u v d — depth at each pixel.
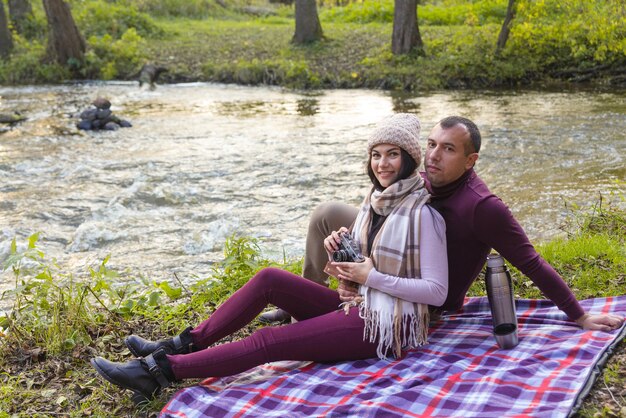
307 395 3.44
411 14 20.89
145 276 6.50
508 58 20.03
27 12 26.11
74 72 22.36
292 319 4.50
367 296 3.63
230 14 32.81
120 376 3.59
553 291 3.80
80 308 4.67
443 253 3.64
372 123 13.71
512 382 3.35
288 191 9.14
